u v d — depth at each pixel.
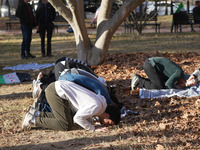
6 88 6.77
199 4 17.97
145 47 12.20
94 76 4.20
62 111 3.95
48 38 10.60
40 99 4.32
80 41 7.84
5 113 4.91
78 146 3.57
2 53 12.02
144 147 3.43
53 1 7.49
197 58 8.99
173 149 3.32
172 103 4.93
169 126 3.97
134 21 17.33
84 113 3.80
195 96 5.17
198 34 16.61
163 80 5.45
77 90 3.85
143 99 5.27
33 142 3.74
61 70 4.27
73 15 7.38
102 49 7.71
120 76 7.12
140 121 4.28
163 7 27.95
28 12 10.23
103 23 7.69
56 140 3.79
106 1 7.67
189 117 4.29
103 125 4.25
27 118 4.13
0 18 27.80
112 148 3.42
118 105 4.45
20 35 18.14
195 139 3.57
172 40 14.26
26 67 8.88
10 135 4.02
